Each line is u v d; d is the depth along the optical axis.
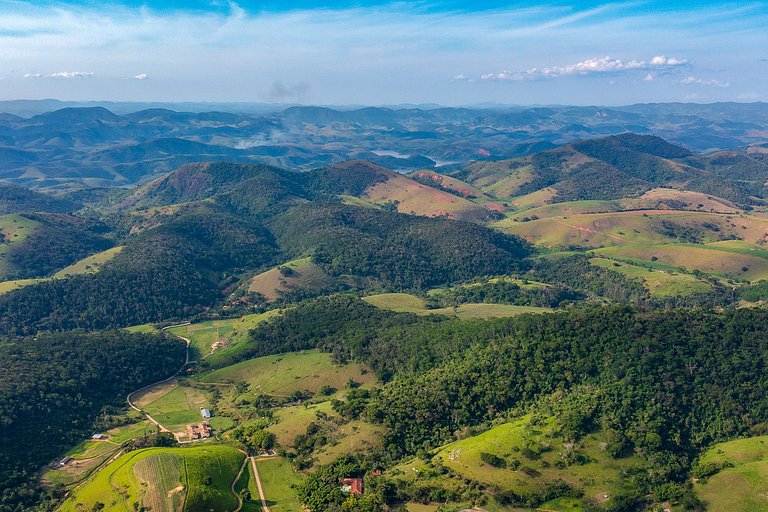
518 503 147.50
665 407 175.50
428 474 159.12
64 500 164.25
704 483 152.75
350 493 156.25
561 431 167.62
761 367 186.38
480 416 188.38
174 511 145.50
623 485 152.50
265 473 171.75
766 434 168.38
